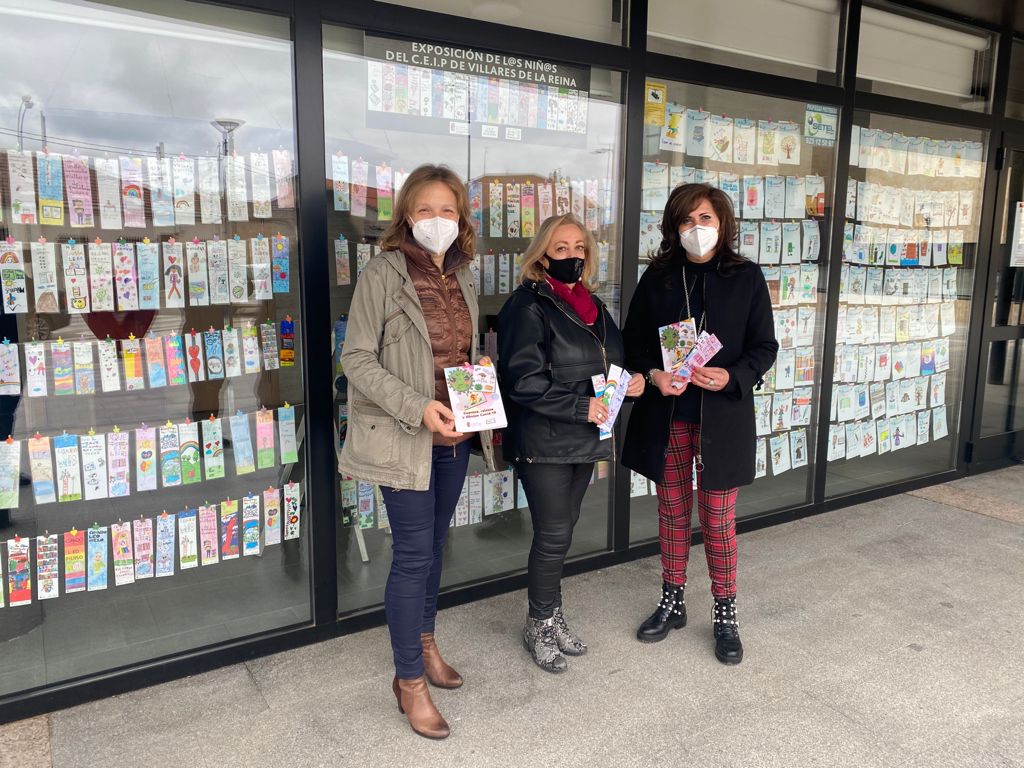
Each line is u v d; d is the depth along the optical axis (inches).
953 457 185.3
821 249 151.6
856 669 97.2
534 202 118.5
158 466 95.3
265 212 96.3
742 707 88.6
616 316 128.6
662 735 83.1
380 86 102.4
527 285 90.8
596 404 87.8
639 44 120.6
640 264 130.6
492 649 101.7
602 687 92.5
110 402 91.5
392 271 80.2
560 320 89.4
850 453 165.6
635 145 123.8
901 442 174.9
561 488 91.9
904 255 165.9
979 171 174.7
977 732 84.4
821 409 156.1
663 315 100.0
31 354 86.5
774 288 147.2
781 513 151.8
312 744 81.0
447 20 103.2
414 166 107.2
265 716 86.2
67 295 87.6
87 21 84.7
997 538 144.2
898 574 127.0
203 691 91.6
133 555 95.3
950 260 174.2
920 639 105.1
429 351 79.8
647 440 101.2
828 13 143.9
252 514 101.5
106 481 92.6
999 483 180.5
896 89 157.2
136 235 90.4
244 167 94.6
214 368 96.7
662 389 94.8
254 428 100.1
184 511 97.5
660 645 103.0
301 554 104.9
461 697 90.2
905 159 161.5
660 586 122.3
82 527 92.0
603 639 104.5
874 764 78.8
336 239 102.3
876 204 159.0
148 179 90.0
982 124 170.1
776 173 143.3
